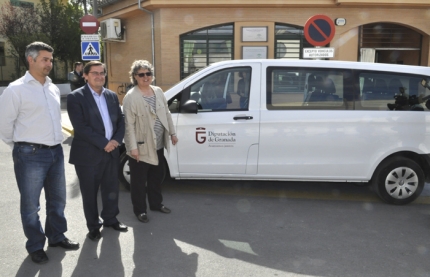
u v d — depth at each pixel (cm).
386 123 543
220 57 1284
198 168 558
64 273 368
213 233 459
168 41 1262
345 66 551
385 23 1289
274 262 392
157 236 449
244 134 546
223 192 607
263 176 556
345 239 446
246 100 550
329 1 1211
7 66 2745
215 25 1262
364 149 546
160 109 477
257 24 1252
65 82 2689
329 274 371
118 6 1419
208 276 365
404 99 552
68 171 712
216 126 548
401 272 375
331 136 543
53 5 2545
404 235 459
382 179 554
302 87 550
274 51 1270
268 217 509
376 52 1355
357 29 1261
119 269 376
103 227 470
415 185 555
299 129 543
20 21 2434
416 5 1223
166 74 1275
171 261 392
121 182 599
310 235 455
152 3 1216
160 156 504
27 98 370
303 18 1249
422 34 1289
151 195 519
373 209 544
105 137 420
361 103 547
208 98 557
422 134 546
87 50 1044
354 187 642
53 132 386
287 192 612
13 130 379
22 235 445
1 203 543
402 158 551
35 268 376
